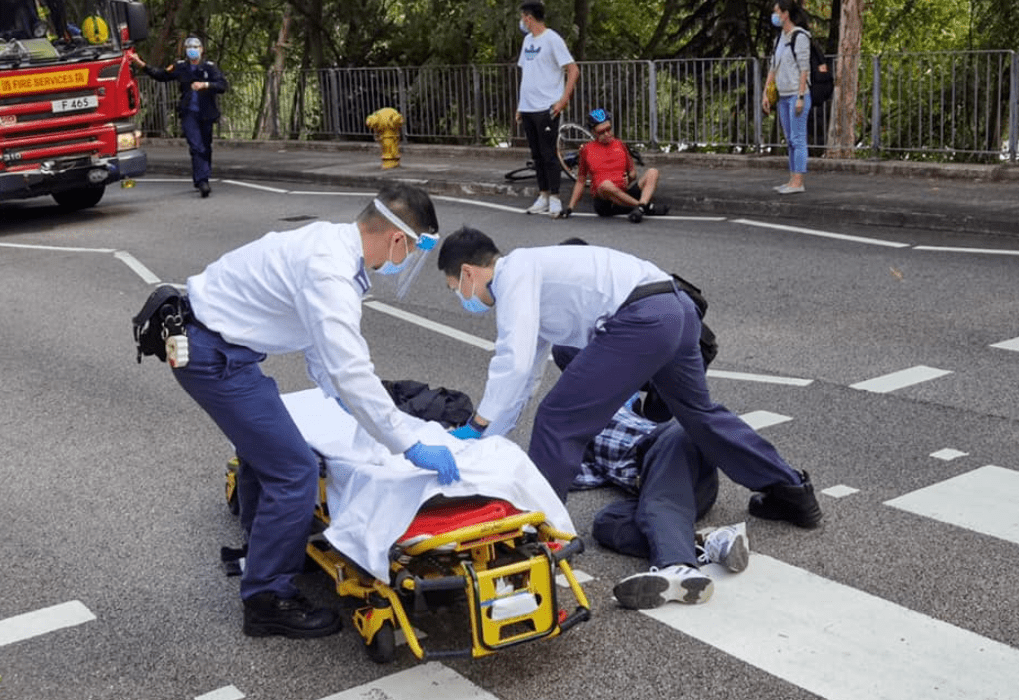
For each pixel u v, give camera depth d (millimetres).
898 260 10430
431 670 4297
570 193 15430
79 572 5273
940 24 26203
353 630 4625
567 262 4691
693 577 4598
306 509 4523
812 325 8547
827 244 11305
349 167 19172
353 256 4309
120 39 15742
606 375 4691
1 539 5660
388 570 4102
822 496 5641
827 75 13281
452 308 9766
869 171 15078
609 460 5863
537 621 4156
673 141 17641
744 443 5141
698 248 11445
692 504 5023
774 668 4207
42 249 13703
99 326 9773
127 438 7012
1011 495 5516
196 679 4340
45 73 14906
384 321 9422
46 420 7410
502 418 4582
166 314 4461
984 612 4508
